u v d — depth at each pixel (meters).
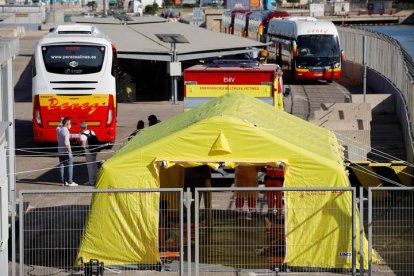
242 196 44.81
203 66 72.88
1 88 50.81
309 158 42.41
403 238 45.59
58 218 50.69
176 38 109.06
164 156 42.69
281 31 147.62
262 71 70.94
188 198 39.00
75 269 42.75
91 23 155.62
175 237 43.59
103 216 42.56
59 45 79.69
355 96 86.12
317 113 72.06
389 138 78.75
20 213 39.75
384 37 111.62
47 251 44.91
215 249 43.47
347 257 41.75
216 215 46.19
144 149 42.78
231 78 71.12
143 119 101.38
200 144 42.62
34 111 79.88
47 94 79.44
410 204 51.56
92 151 64.81
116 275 42.09
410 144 69.19
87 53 79.56
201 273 41.84
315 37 134.50
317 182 42.38
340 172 42.22
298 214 42.00
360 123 71.62
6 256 40.72
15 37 54.69
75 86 79.56
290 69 137.25
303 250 42.03
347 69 143.00
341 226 41.75
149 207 42.28
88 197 57.75
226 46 119.06
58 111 79.50
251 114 47.75
